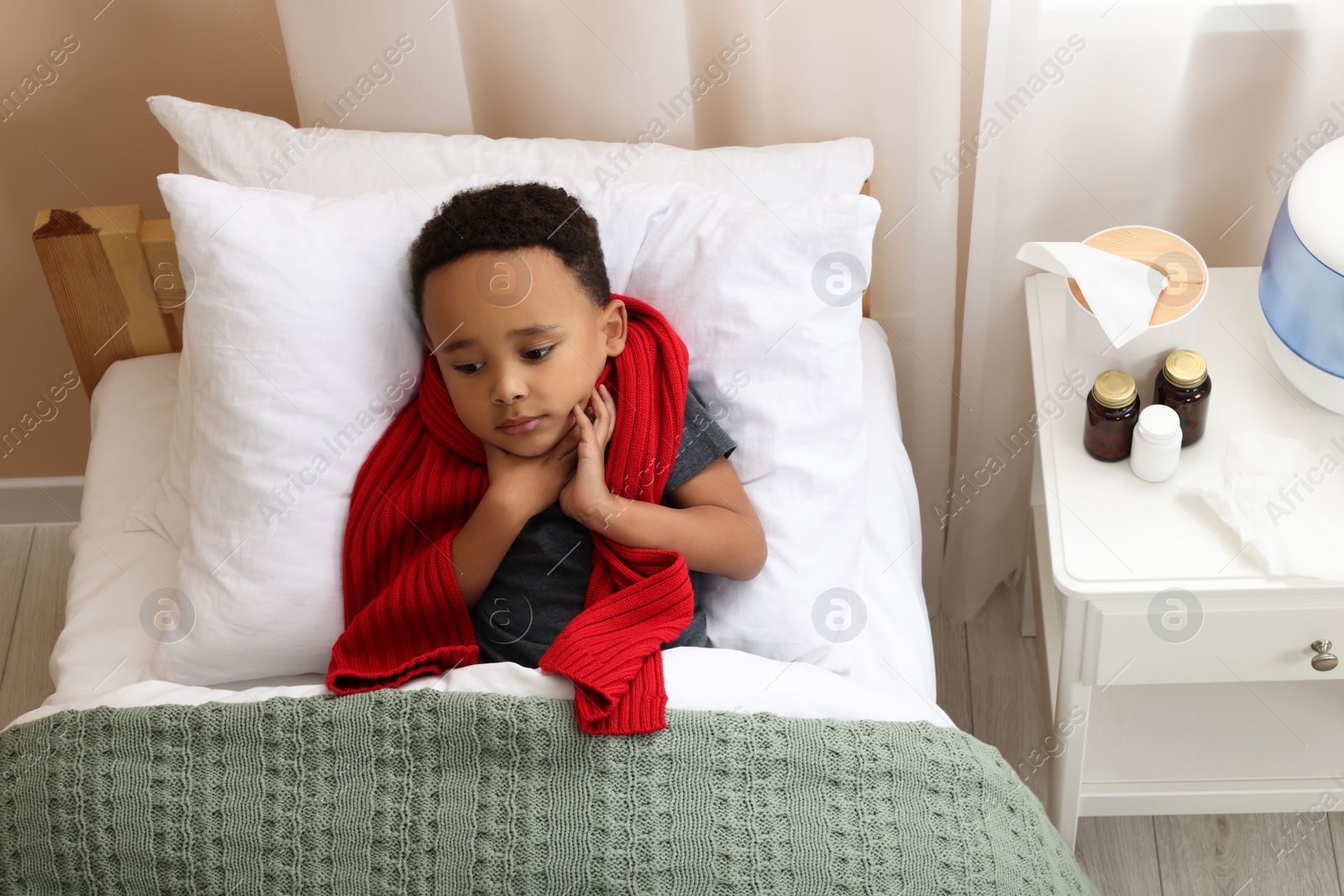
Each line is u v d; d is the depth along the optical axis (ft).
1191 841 4.60
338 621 3.56
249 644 3.51
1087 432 3.75
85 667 3.65
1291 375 3.67
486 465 3.56
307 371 3.44
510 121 4.48
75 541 4.09
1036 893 3.03
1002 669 5.17
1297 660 3.62
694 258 3.66
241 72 4.60
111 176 4.87
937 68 3.97
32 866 3.01
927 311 4.57
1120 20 3.82
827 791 2.97
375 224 3.53
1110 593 3.45
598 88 4.20
